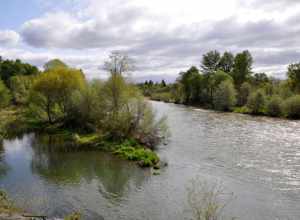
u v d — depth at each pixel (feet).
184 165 97.30
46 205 64.44
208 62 399.03
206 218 54.29
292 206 65.41
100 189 75.46
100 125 147.54
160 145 126.62
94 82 154.20
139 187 76.95
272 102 239.09
